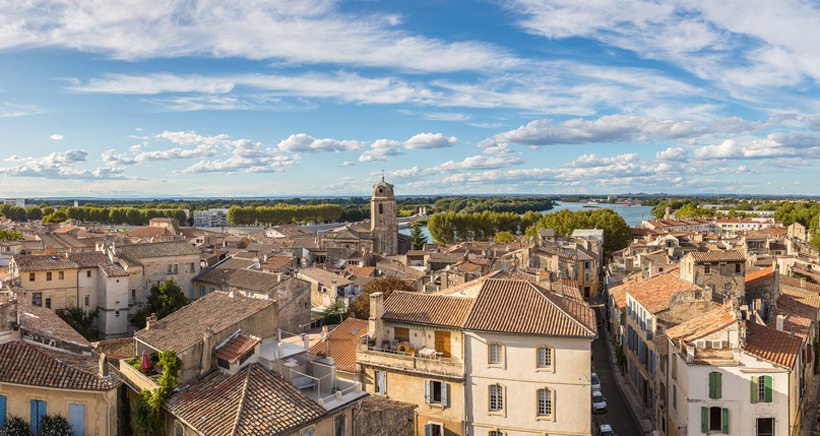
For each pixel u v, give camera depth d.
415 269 133.38
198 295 114.62
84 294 96.69
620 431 61.88
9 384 35.62
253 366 40.19
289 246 170.00
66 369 36.56
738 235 180.38
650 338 64.94
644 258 120.25
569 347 50.19
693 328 54.97
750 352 50.03
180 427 36.69
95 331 95.81
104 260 100.31
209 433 33.69
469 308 57.09
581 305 57.16
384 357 55.53
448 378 53.03
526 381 51.19
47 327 45.19
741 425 49.88
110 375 37.03
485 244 181.25
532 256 119.62
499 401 52.16
